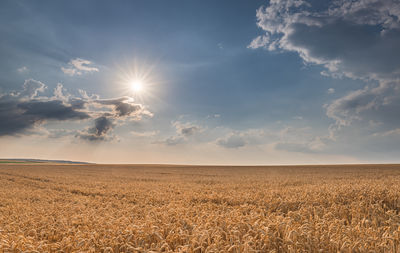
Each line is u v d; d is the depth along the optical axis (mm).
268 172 54719
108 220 8469
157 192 19125
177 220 7594
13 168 75438
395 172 44719
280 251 5297
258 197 13602
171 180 34125
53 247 5852
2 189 24625
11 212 12750
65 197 18562
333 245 5141
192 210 9703
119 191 20938
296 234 5402
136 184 27391
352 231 5961
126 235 6055
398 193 11328
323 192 13375
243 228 6438
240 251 4922
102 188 23844
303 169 67125
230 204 13133
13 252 5457
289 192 15078
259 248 5215
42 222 9016
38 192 21875
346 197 11891
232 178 36344
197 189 20672
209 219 7254
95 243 5875
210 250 4746
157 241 5922
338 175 39250
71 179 36281
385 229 6371
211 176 42938
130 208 11922
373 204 9547
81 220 9141
